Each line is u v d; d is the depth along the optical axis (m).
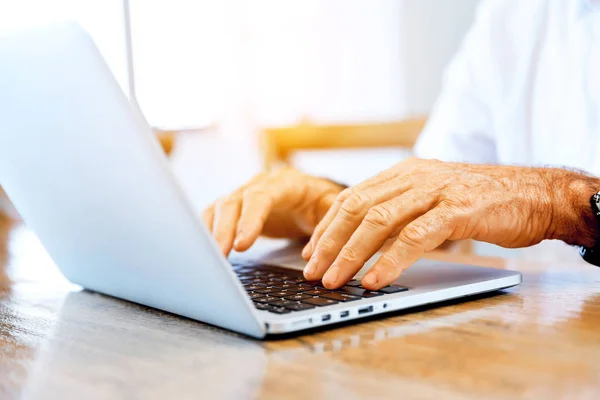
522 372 0.39
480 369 0.40
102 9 2.35
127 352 0.47
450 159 1.62
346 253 0.60
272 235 1.05
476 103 1.60
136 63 3.07
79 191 0.56
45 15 2.45
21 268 0.94
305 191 0.97
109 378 0.41
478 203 0.67
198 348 0.47
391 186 0.67
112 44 2.06
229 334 0.51
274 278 0.66
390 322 0.53
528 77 1.52
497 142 1.57
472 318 0.53
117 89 0.44
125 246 0.55
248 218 0.85
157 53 3.11
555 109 1.47
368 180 0.73
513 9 1.56
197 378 0.40
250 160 3.29
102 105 0.46
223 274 0.45
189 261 0.47
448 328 0.50
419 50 2.68
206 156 3.30
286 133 3.09
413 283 0.61
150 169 0.45
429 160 0.77
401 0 2.71
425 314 0.55
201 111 3.23
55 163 0.56
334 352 0.45
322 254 0.63
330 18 2.95
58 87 0.49
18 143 0.60
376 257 0.74
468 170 0.73
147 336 0.51
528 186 0.72
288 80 3.14
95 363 0.45
